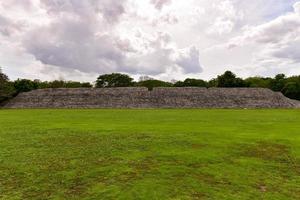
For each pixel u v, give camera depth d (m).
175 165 14.24
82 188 11.43
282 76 105.62
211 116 41.25
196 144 18.92
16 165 14.24
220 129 25.88
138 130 24.97
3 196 10.73
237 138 21.16
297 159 15.68
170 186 11.59
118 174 12.91
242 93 75.31
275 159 15.64
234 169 13.80
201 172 13.29
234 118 37.84
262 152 17.03
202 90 76.56
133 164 14.37
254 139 20.83
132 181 12.09
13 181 12.18
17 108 66.50
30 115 42.75
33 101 72.12
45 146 18.34
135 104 69.31
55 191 11.16
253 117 39.56
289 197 10.79
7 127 27.20
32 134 22.89
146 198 10.49
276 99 72.75
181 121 33.47
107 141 19.86
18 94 76.94
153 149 17.44
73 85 116.62
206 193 11.00
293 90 87.88
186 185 11.72
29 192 11.09
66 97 73.88
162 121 33.41
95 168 13.73
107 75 122.94
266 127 27.59
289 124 30.39
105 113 47.56
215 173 13.18
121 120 34.62
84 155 16.06
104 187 11.47
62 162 14.73
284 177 12.94
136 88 77.12
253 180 12.45
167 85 116.88
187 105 68.88
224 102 70.56
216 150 17.30
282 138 21.27
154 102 70.31
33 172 13.23
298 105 70.44
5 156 15.87
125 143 19.16
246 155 16.33
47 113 47.44
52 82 111.56
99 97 73.38
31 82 89.12
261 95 74.31
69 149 17.50
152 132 23.78
